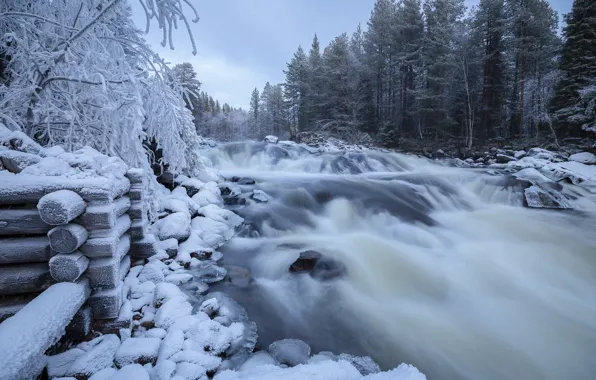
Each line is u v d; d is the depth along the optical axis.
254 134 68.69
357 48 38.25
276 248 5.41
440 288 4.55
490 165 17.22
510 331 3.66
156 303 3.03
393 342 3.36
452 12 27.27
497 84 26.42
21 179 2.29
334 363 2.13
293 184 9.79
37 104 4.13
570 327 3.77
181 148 5.68
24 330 1.63
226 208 7.04
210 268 4.30
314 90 36.09
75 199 2.30
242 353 2.77
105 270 2.48
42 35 4.31
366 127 31.84
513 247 6.05
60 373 2.06
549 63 25.61
